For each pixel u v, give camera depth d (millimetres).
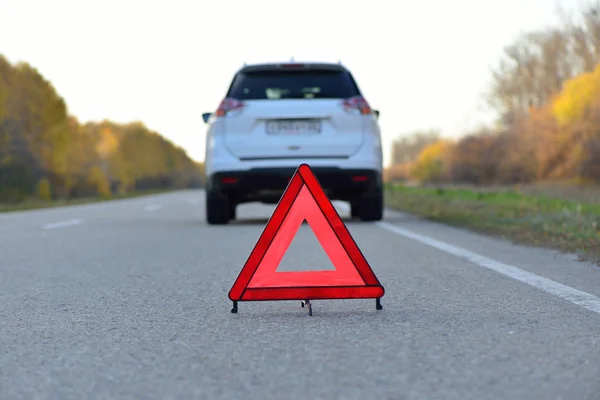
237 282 4656
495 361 3348
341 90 10977
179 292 5539
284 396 2867
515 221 11695
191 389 2982
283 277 4656
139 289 5695
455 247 8422
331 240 4680
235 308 4672
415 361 3371
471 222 11797
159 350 3680
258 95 10953
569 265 6844
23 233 11297
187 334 4055
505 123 54031
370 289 4676
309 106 10852
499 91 54000
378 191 12016
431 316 4453
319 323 4293
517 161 50281
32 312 4781
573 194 27250
